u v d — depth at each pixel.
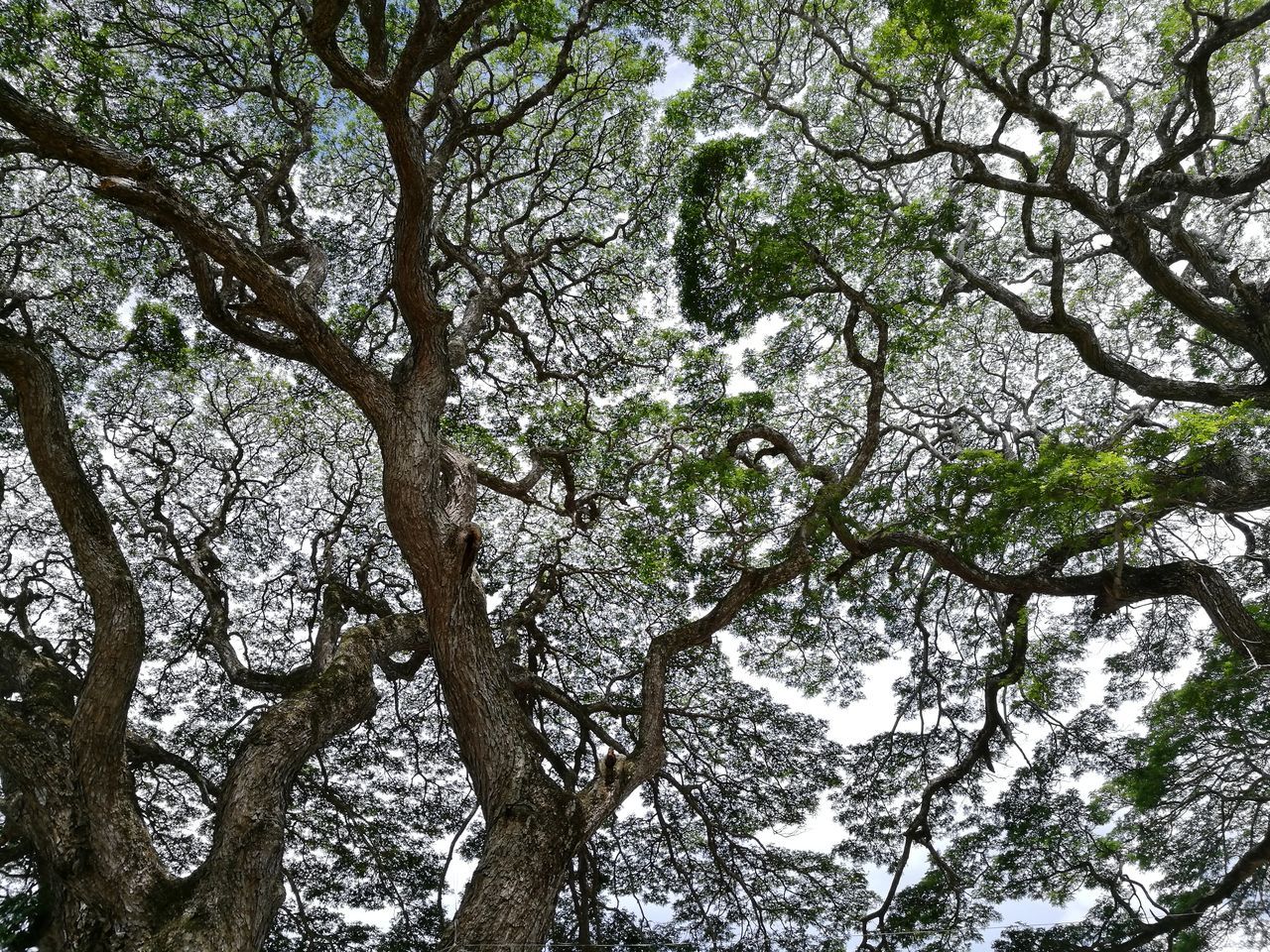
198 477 16.67
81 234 14.84
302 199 16.59
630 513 14.55
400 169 9.18
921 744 17.42
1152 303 17.06
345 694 9.73
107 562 8.84
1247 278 16.47
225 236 9.13
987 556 15.09
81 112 12.23
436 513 9.34
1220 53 14.65
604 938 14.48
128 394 16.11
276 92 13.32
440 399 10.19
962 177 13.92
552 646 16.03
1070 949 13.80
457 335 12.80
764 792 16.14
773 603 15.60
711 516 12.93
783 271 12.32
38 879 9.73
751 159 13.19
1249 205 15.57
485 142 16.31
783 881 15.06
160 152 13.41
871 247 12.60
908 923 14.51
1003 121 13.42
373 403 9.93
